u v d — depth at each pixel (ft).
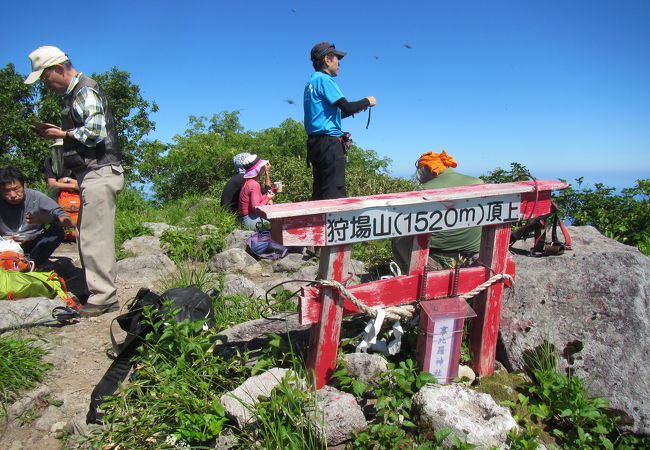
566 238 11.41
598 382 9.25
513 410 8.90
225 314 12.71
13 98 41.47
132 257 18.94
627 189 20.27
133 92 50.65
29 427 9.23
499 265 9.60
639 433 8.73
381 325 9.73
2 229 16.60
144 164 49.67
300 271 16.47
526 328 10.20
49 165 20.63
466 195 8.82
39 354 10.98
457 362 9.34
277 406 7.78
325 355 8.56
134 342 9.87
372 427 7.66
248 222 24.64
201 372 9.39
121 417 8.67
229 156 49.80
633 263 9.95
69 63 13.19
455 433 7.59
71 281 17.21
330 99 16.76
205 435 8.24
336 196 17.97
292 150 60.34
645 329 9.30
